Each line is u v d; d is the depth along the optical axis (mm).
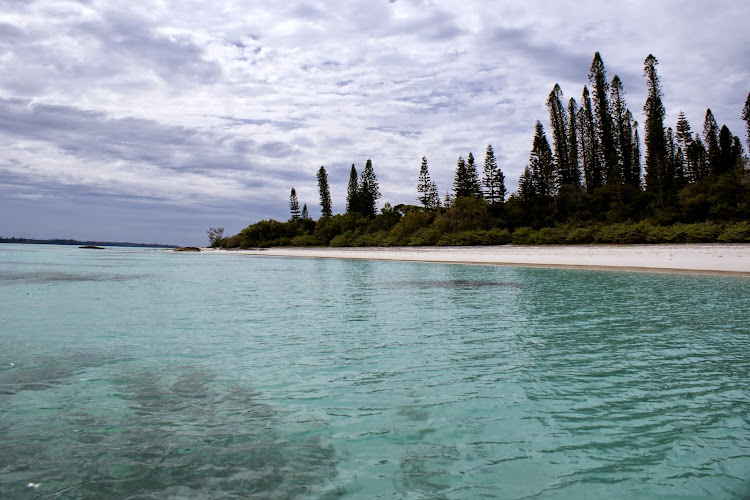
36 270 30297
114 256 64188
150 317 11672
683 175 57469
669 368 6918
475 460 4043
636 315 11742
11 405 5297
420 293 17172
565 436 4551
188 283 21984
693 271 24375
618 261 28922
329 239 81312
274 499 3381
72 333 9547
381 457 4102
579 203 53156
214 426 4750
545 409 5266
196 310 12898
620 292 16516
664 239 33031
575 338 9062
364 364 7152
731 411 5184
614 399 5586
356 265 40031
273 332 9719
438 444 4367
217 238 128750
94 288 19172
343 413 5133
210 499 3355
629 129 61594
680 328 10031
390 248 53719
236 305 14023
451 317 11648
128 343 8609
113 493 3432
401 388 6000
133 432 4586
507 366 7035
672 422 4883
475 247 43281
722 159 60906
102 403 5398
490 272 27438
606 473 3816
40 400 5473
